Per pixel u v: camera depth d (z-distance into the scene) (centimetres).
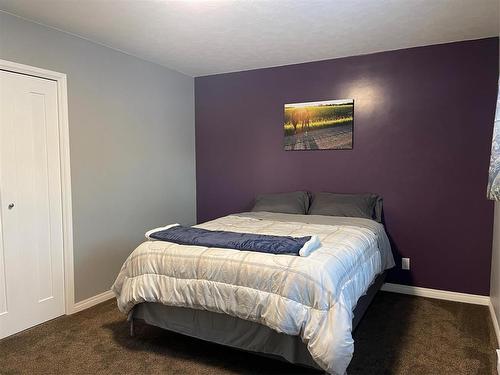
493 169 198
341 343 179
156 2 246
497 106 205
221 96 441
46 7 253
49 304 295
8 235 266
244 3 247
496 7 252
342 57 370
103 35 307
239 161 436
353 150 373
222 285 212
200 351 243
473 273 328
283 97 404
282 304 192
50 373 217
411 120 346
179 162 435
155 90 394
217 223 327
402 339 257
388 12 261
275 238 240
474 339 256
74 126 309
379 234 311
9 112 265
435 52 332
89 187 324
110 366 224
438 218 340
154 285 234
